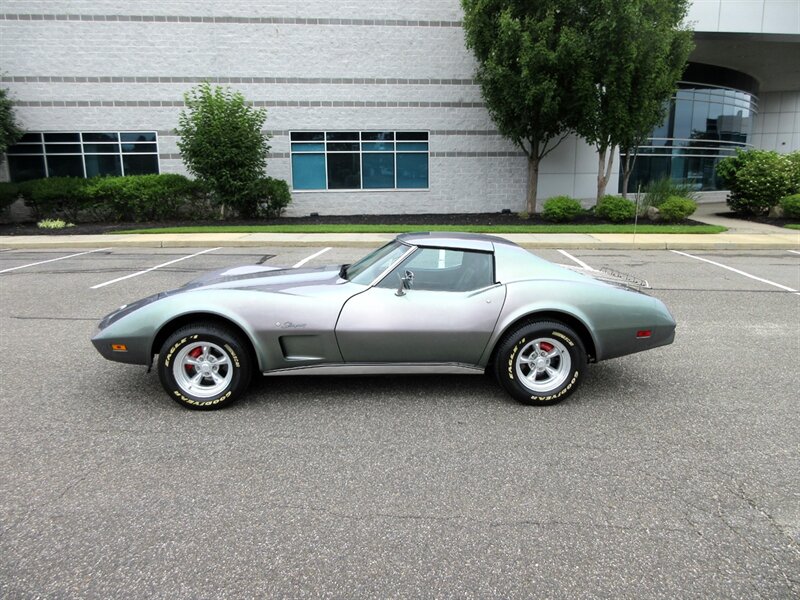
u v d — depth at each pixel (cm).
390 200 2003
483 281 441
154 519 291
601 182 1819
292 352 428
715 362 550
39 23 1811
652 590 242
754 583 247
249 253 1268
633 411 432
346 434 390
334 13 1886
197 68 1877
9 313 723
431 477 335
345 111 1941
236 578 248
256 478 332
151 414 420
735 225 1756
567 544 273
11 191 1741
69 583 244
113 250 1330
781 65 2473
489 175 2016
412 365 436
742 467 347
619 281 480
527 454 363
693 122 2434
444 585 245
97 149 1888
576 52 1522
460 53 1936
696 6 1992
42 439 379
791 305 792
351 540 276
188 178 1894
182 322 427
